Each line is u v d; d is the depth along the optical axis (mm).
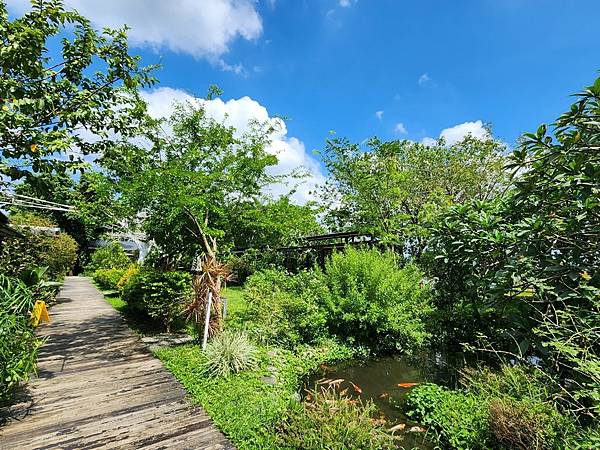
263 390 3617
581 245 2973
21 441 2578
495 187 9977
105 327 6359
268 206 6578
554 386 2746
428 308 5719
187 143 6203
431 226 5047
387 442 2707
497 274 3723
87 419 2934
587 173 2729
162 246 6879
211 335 5082
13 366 2871
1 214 5559
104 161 5148
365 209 9125
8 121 3457
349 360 5445
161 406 3199
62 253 11586
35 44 3713
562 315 2611
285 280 7172
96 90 4438
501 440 2490
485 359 4566
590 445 1944
